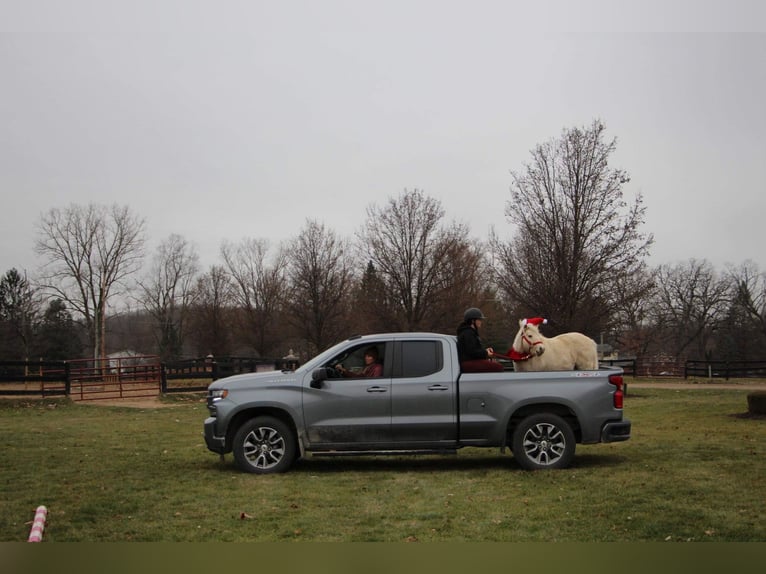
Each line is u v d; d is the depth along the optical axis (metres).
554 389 9.68
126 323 79.62
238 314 65.50
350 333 45.25
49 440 14.19
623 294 27.70
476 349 10.17
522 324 12.17
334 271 46.66
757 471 9.34
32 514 7.49
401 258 38.75
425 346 9.91
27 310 66.50
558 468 9.69
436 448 9.65
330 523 6.95
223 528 6.80
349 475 9.62
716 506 7.36
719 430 14.23
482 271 41.31
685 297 80.31
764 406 16.66
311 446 9.72
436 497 8.09
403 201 39.59
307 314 46.88
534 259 28.17
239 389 9.95
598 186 27.52
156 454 11.98
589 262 27.45
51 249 57.09
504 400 9.64
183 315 70.69
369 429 9.62
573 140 27.73
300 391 9.77
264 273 64.06
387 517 7.17
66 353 67.06
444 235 39.91
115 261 58.47
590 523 6.81
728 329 78.44
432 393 9.66
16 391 24.50
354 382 9.75
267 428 9.87
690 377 40.50
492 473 9.59
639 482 8.64
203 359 27.38
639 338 63.59
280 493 8.39
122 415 21.30
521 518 7.06
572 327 27.02
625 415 18.17
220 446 9.90
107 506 7.80
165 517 7.26
